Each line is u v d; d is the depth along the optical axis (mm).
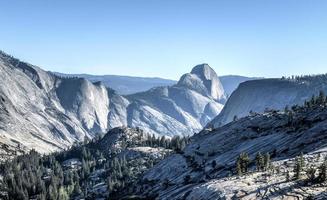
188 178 172000
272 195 82125
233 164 156500
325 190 77688
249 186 92688
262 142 170750
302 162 97625
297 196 78000
